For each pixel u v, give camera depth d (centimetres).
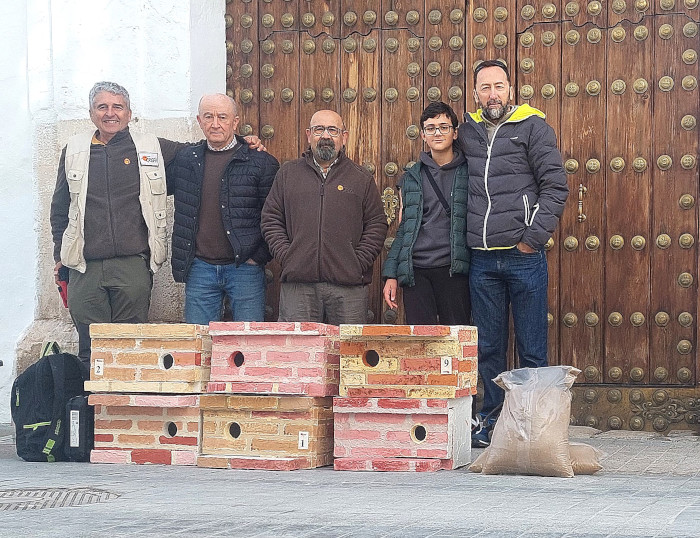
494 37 802
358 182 754
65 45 823
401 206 749
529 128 714
